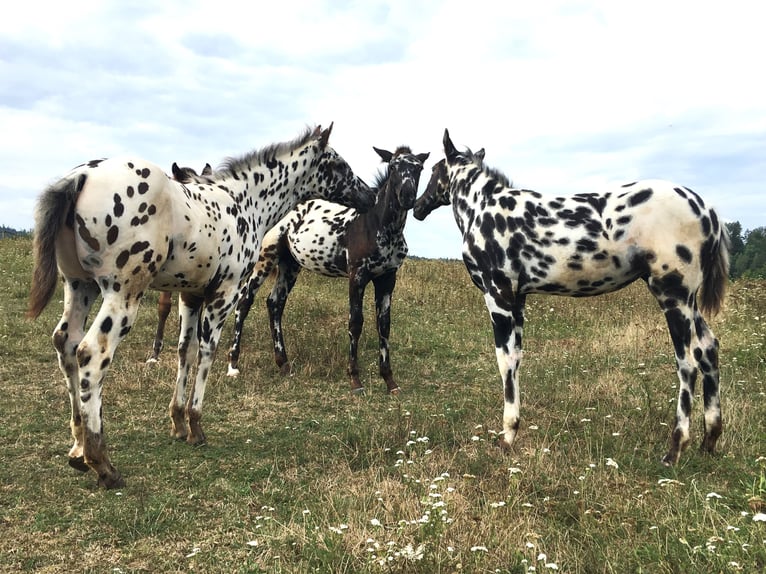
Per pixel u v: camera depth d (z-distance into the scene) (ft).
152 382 21.30
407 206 20.81
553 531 10.41
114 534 10.85
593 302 38.91
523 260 14.75
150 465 14.37
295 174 18.70
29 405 18.31
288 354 26.03
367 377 23.88
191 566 9.78
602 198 14.14
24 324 27.35
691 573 8.50
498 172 16.01
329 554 9.48
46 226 11.65
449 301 38.55
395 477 13.25
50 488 12.74
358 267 22.20
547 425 16.81
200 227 14.43
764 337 26.08
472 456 14.20
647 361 24.44
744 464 13.39
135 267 12.57
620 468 13.30
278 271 25.49
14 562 9.82
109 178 12.12
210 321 15.88
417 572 8.96
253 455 15.25
